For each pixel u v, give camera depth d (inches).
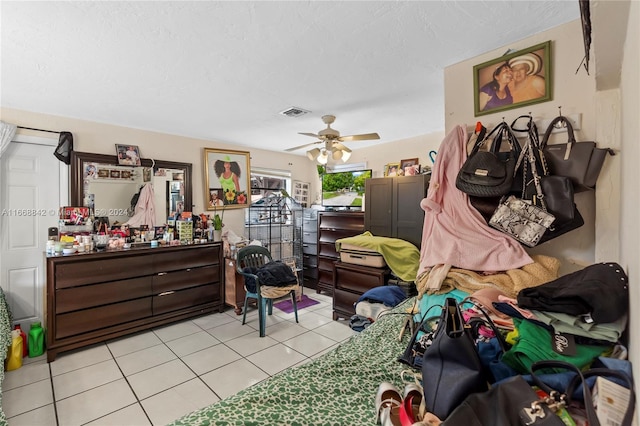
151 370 93.2
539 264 60.2
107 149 130.5
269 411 39.9
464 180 65.1
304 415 39.6
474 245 65.8
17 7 54.9
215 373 91.7
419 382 46.4
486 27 62.7
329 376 48.8
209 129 141.9
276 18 59.5
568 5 55.6
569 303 38.2
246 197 177.2
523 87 66.6
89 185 124.7
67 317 102.4
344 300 133.5
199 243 138.8
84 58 74.4
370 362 53.2
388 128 143.5
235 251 151.9
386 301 93.8
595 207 57.8
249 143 172.2
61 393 81.4
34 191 114.4
